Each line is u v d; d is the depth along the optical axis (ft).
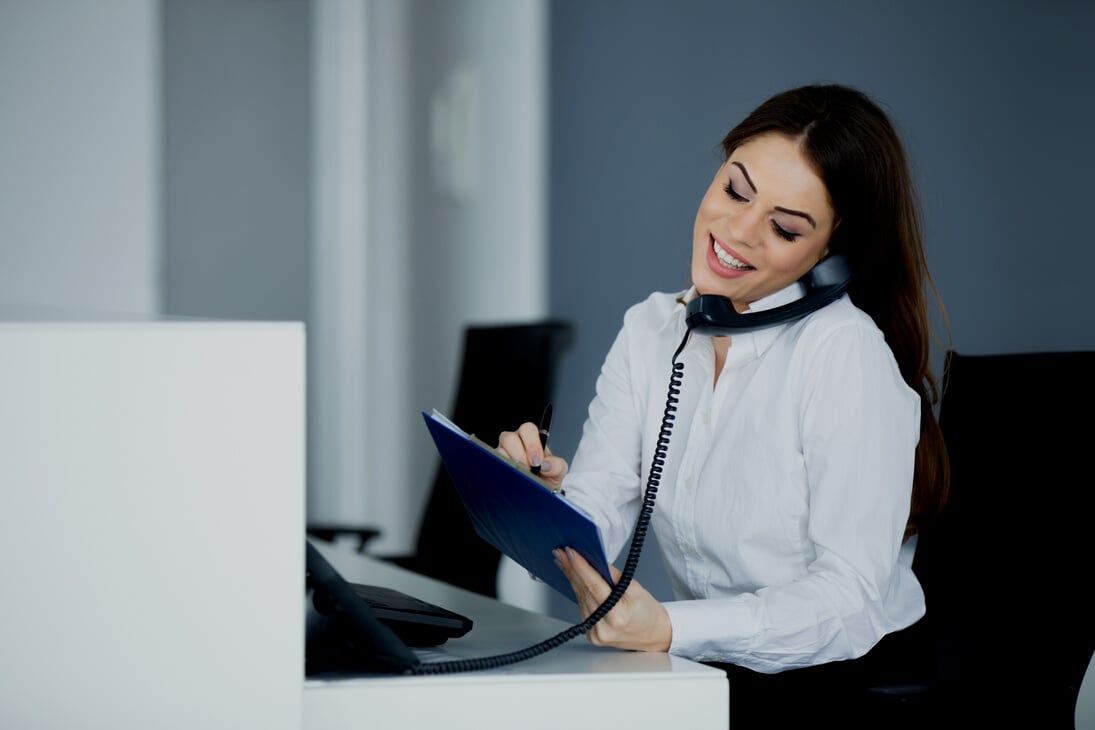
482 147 16.15
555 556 3.95
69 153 15.78
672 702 3.35
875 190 4.64
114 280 16.05
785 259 4.66
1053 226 8.88
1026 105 9.05
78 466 2.80
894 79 9.91
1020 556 5.30
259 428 2.91
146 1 16.05
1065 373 5.35
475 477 4.07
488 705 3.22
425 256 16.85
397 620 3.73
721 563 5.09
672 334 5.48
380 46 17.02
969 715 4.91
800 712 4.74
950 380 5.83
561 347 8.80
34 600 2.79
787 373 4.84
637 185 13.11
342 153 17.06
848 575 4.41
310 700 3.10
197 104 16.57
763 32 11.19
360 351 17.10
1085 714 4.83
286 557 2.94
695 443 5.16
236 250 16.79
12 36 15.48
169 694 2.88
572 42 14.56
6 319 3.10
